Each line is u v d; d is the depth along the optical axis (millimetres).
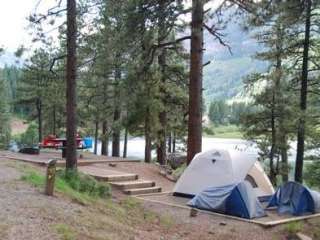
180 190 15336
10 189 9562
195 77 16953
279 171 21938
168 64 24500
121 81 20266
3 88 48719
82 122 34688
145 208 12633
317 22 19016
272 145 21656
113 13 16734
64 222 7754
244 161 15062
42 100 35969
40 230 6965
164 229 10195
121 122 24281
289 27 18250
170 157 25188
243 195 12695
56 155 20938
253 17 15070
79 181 12531
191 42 16969
